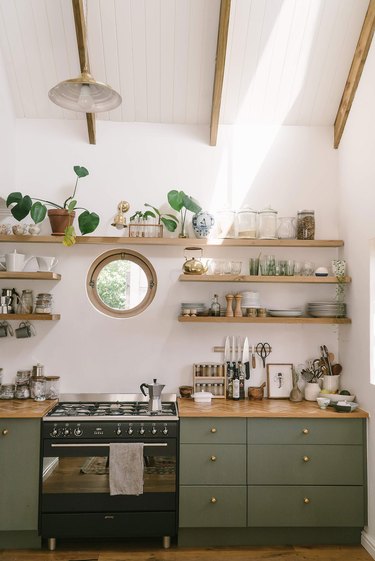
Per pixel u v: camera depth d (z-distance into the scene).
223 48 4.06
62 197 4.73
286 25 4.17
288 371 4.72
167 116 4.77
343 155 4.69
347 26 4.20
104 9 4.06
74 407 4.29
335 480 4.03
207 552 3.93
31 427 3.91
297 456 4.03
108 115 4.75
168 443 3.98
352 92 4.41
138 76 4.49
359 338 4.26
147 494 3.94
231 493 3.99
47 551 3.90
